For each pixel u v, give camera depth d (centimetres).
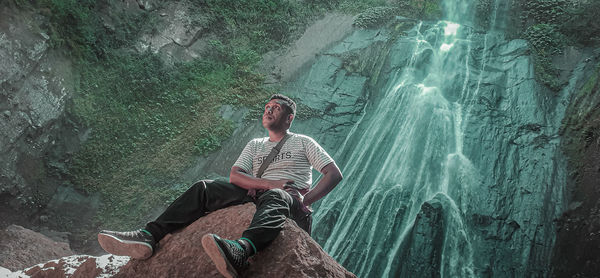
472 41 2144
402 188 1648
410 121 1859
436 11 2381
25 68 1432
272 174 364
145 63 1822
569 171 1611
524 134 1759
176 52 1948
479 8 2309
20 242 1035
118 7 1869
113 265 346
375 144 1814
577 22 2047
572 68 1938
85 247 1325
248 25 2177
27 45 1453
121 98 1694
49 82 1497
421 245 1431
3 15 1443
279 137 386
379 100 1970
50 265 368
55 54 1565
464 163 1702
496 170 1669
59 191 1417
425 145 1780
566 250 1427
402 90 1959
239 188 352
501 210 1559
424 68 2048
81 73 1645
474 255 1464
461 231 1516
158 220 334
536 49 2028
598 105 1683
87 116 1572
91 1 1756
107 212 1434
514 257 1455
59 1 1631
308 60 2092
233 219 318
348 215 1606
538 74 1928
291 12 2275
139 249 315
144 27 1903
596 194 1481
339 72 2042
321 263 289
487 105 1872
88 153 1522
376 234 1534
